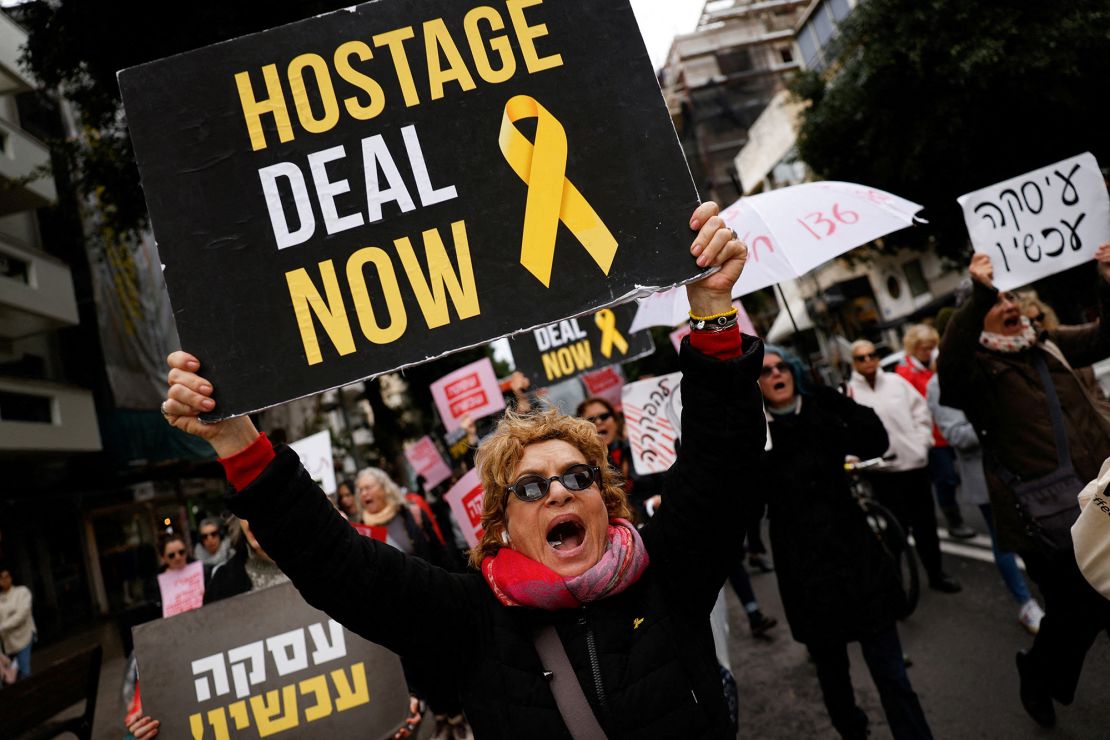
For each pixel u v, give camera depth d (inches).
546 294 60.5
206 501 909.2
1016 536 113.0
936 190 543.2
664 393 172.2
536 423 68.1
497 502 67.5
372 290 60.6
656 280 60.1
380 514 167.0
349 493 252.2
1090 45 431.8
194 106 62.7
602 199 61.8
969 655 154.4
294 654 102.4
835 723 116.6
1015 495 111.5
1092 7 435.8
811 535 115.6
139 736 98.8
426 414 968.9
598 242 61.1
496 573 61.9
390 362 59.6
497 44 64.1
